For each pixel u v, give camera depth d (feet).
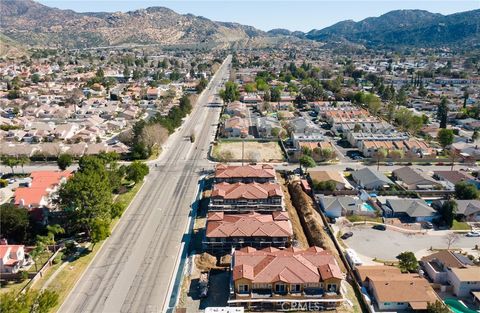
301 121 590.55
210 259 266.57
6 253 250.98
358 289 233.35
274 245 274.77
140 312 218.59
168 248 281.74
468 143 512.63
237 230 275.39
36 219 302.66
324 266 230.07
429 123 631.15
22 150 469.16
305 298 218.18
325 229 307.58
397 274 242.37
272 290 223.30
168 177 415.23
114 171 374.84
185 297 229.86
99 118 647.15
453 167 445.78
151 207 344.69
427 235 303.07
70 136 558.56
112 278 248.11
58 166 440.86
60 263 261.03
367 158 476.13
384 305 219.82
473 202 337.52
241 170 381.19
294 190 374.22
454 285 237.04
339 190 371.15
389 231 307.58
